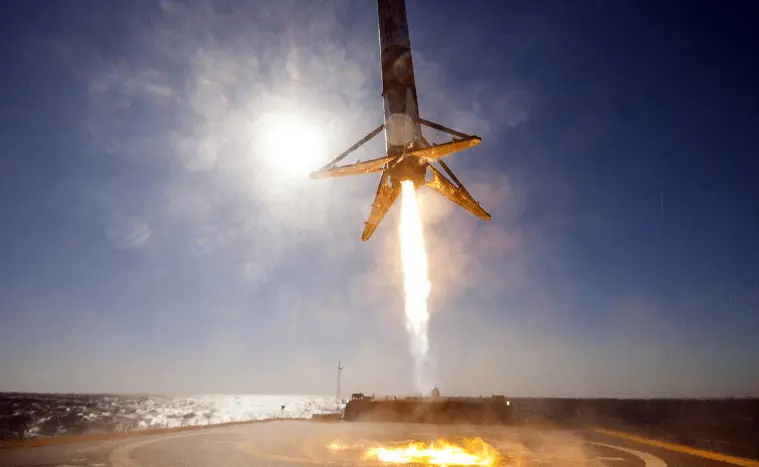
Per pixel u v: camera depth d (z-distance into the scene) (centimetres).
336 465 1645
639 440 2605
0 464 1617
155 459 1766
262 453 1956
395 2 2334
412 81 2205
